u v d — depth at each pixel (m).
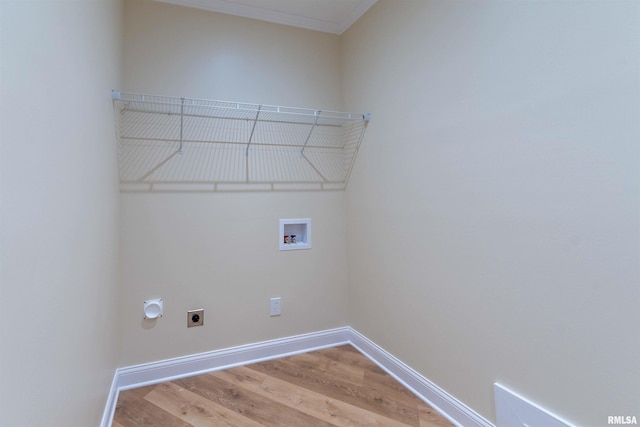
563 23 1.01
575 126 0.98
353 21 2.21
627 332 0.88
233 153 2.05
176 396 1.69
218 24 2.03
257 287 2.11
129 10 1.83
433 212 1.56
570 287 1.01
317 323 2.28
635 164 0.85
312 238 2.27
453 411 1.45
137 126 1.83
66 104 0.88
